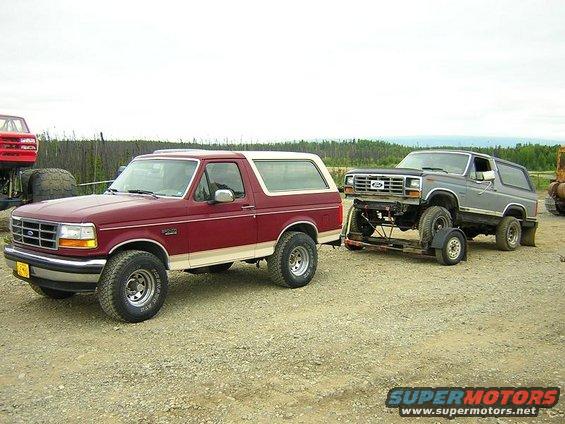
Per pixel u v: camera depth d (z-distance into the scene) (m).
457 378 5.05
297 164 8.66
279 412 4.34
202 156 7.39
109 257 6.39
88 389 4.71
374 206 10.87
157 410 4.34
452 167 11.48
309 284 8.59
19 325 6.38
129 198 6.97
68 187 11.81
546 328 6.52
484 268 10.14
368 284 8.66
